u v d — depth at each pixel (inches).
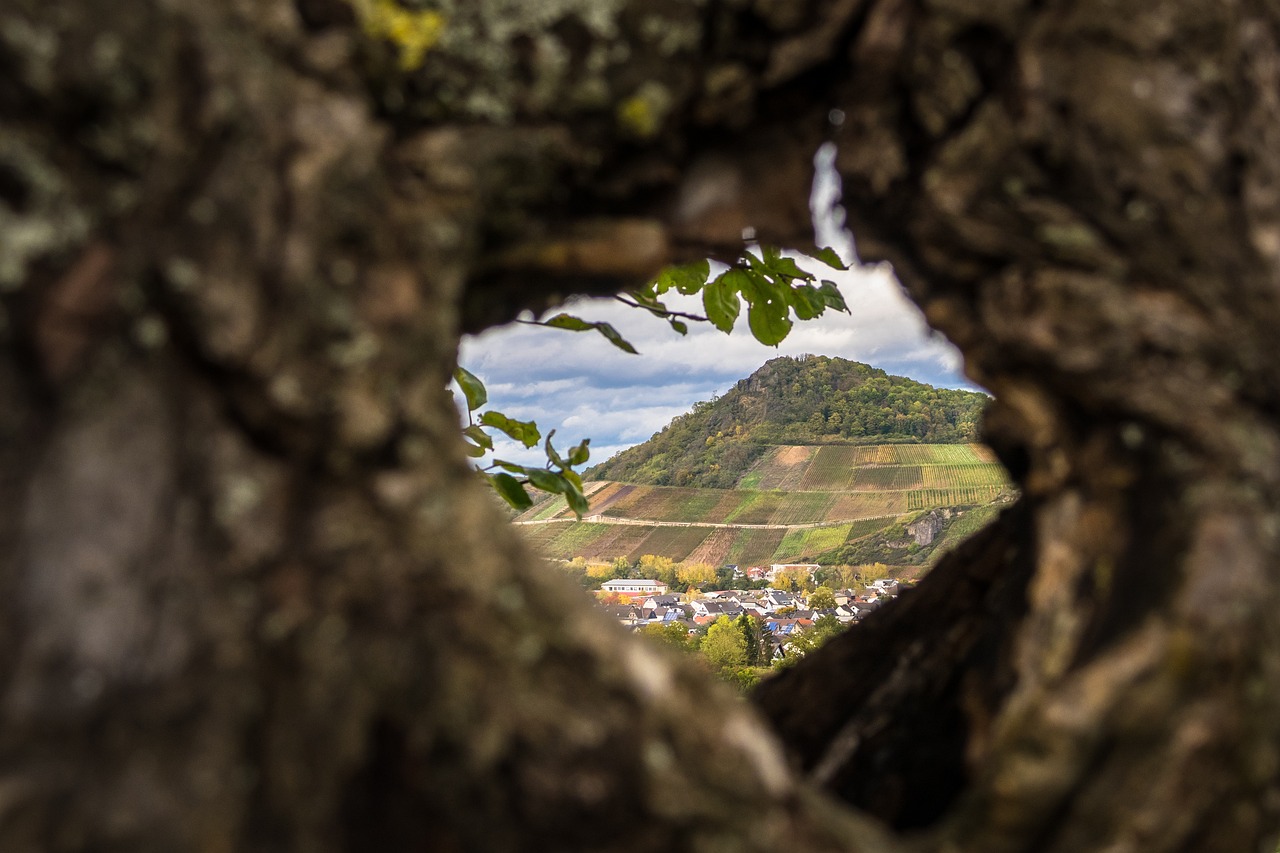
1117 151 37.0
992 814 34.0
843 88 41.8
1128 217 37.0
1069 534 40.3
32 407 27.7
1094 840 33.0
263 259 29.6
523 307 47.4
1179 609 33.2
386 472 31.7
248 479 29.5
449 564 31.4
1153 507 36.6
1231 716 33.1
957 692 46.9
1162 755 32.7
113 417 28.2
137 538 28.1
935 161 40.3
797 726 53.4
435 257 33.7
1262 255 38.1
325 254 30.7
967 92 38.6
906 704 49.5
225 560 29.1
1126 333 36.3
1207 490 35.2
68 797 26.8
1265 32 40.1
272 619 29.7
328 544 30.3
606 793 30.8
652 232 41.7
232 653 29.0
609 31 36.1
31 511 27.3
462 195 34.9
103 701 27.4
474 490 34.1
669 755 31.5
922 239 41.6
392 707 30.7
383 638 30.8
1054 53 37.2
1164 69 36.9
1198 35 37.2
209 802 28.1
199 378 29.4
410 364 32.4
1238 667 33.2
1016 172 38.2
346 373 30.6
